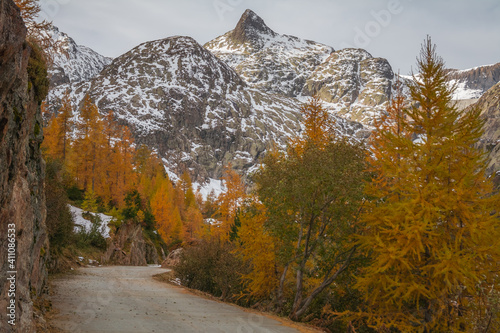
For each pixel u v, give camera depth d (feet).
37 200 38.70
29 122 26.66
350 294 53.57
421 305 45.78
